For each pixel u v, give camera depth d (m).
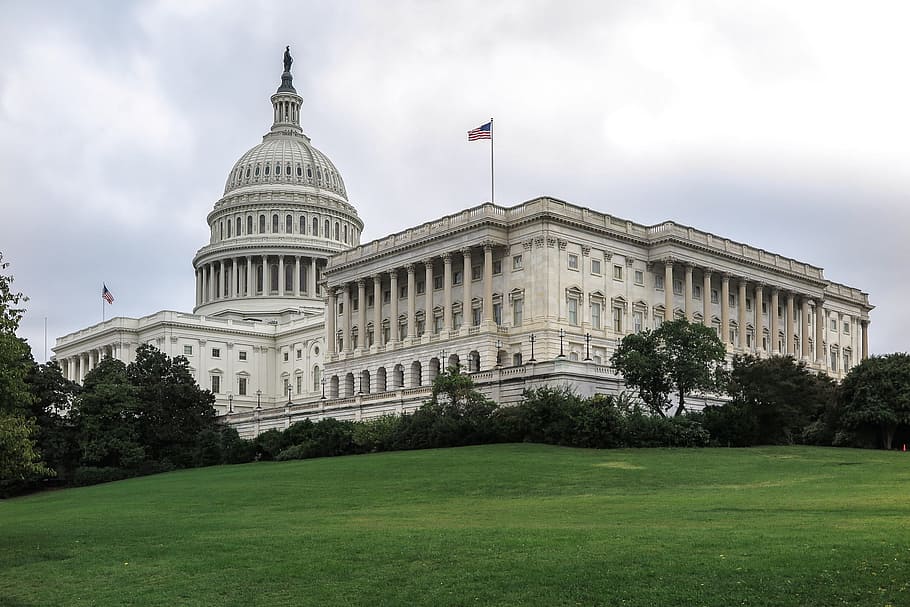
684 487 60.31
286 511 55.44
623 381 99.25
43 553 41.97
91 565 39.00
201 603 32.62
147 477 98.88
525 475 65.81
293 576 34.72
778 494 54.12
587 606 29.58
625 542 36.28
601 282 121.44
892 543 33.38
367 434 95.12
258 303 198.12
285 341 179.88
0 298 49.06
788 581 29.97
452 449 85.38
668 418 87.62
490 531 40.84
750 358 96.94
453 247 123.62
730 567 31.50
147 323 174.00
